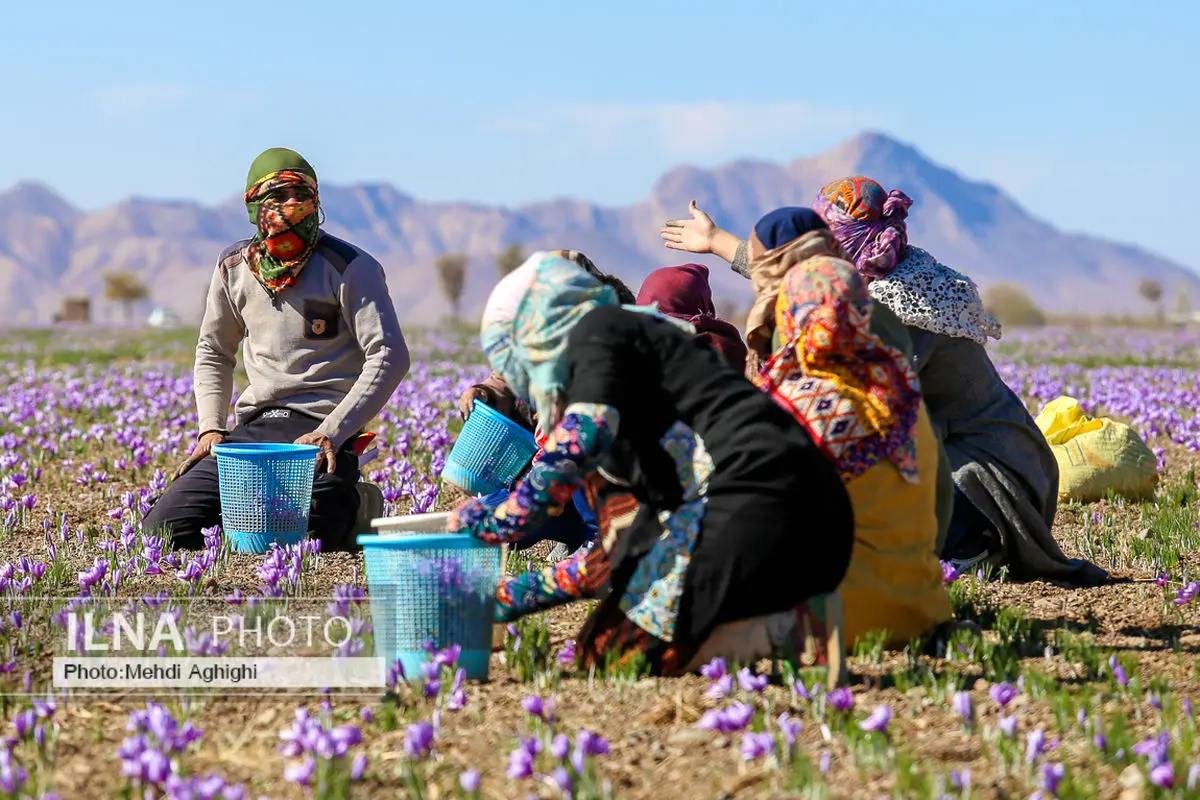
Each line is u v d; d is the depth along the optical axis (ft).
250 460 43.45
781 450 28.02
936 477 33.55
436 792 23.95
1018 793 23.53
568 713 27.96
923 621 32.48
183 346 219.61
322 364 47.73
